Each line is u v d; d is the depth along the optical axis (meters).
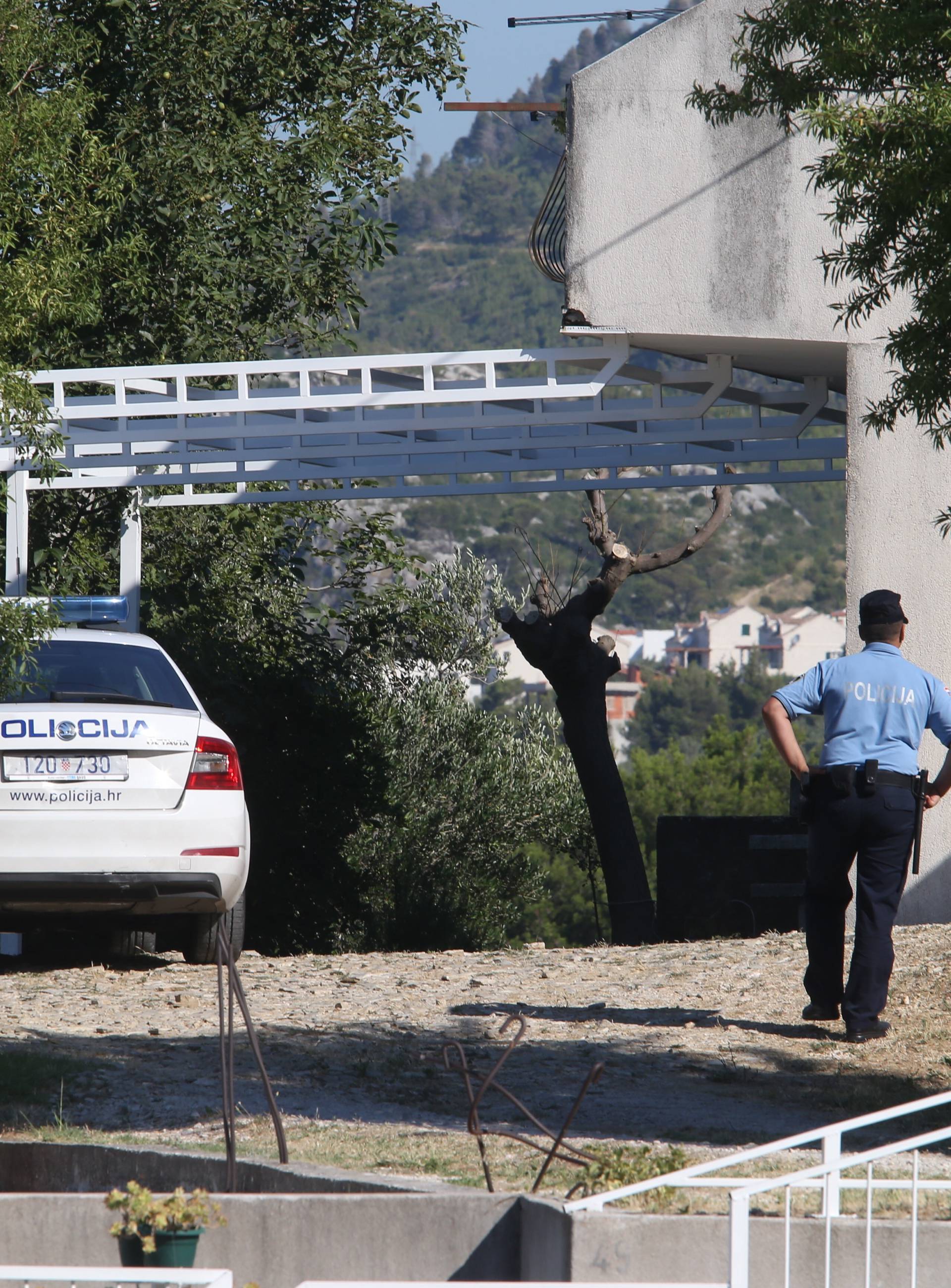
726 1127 21.08
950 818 39.53
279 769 62.94
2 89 49.19
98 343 67.31
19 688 34.09
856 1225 14.21
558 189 48.25
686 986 32.22
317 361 45.31
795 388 50.81
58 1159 19.00
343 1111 21.91
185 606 68.88
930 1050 26.09
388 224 73.62
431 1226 14.80
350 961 37.03
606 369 43.97
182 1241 13.92
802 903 50.31
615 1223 13.87
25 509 50.12
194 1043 26.58
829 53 24.53
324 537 77.50
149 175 65.62
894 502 40.31
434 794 90.56
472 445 47.66
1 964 36.72
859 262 25.81
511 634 69.69
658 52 42.81
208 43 69.56
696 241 42.41
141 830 32.12
